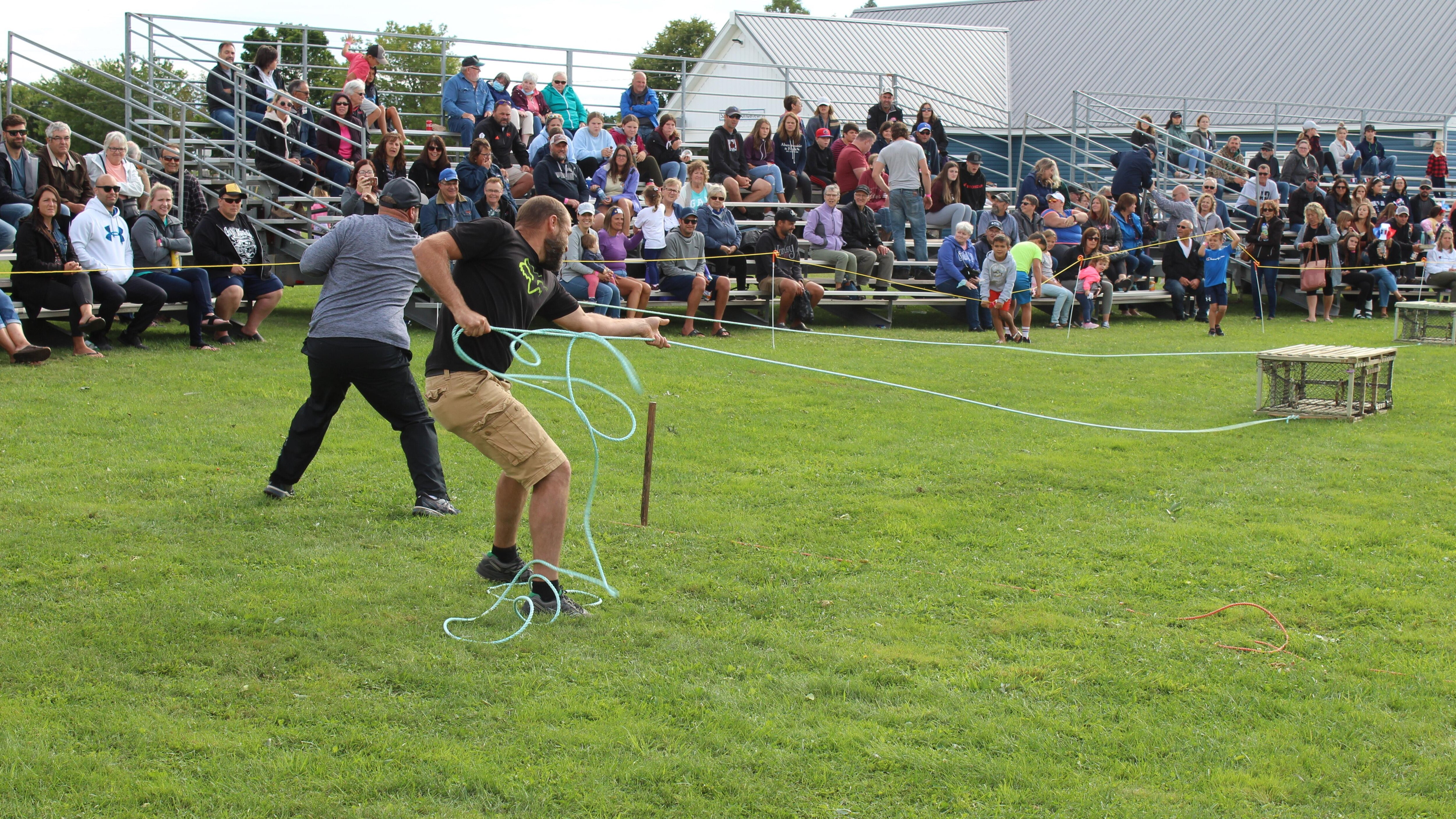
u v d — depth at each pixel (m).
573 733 4.13
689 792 3.79
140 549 5.98
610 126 20.53
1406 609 5.62
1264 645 5.18
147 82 16.11
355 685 4.50
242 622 5.03
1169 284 18.56
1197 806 3.79
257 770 3.82
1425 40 33.06
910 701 4.51
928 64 32.00
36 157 12.54
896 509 7.22
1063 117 35.09
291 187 14.02
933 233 19.42
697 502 7.28
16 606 5.16
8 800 3.60
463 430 5.26
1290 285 20.86
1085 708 4.50
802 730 4.22
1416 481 8.16
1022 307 15.48
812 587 5.79
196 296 11.62
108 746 3.97
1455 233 22.67
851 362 12.79
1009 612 5.51
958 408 10.55
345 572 5.75
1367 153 24.92
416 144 19.02
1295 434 9.73
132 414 8.91
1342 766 4.07
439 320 5.32
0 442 7.93
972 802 3.79
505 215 14.06
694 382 11.23
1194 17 37.12
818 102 28.67
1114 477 8.16
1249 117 32.78
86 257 10.98
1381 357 10.61
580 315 5.66
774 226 15.31
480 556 6.08
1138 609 5.61
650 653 4.90
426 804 3.66
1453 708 4.54
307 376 10.59
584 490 7.43
